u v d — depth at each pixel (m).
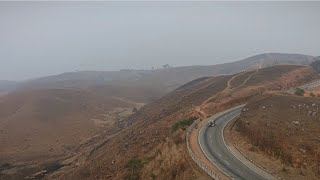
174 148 51.25
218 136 55.06
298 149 40.53
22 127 141.00
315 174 36.59
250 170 40.19
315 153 38.50
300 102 59.69
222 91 90.44
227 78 116.88
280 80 97.88
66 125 145.75
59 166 97.75
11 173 92.38
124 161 59.41
